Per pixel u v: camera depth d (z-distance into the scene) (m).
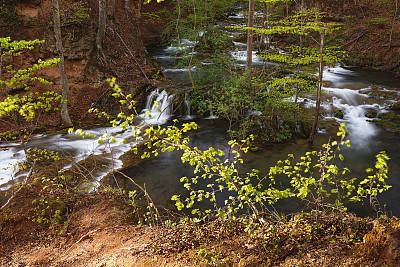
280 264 3.39
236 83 13.38
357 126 13.52
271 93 12.85
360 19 26.31
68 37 15.67
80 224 6.39
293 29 11.02
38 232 6.05
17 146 11.31
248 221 4.82
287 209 7.50
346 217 4.01
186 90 15.90
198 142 12.47
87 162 10.14
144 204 7.73
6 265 4.98
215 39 17.33
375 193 3.53
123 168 9.98
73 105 14.65
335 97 15.95
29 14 15.16
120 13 22.78
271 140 12.30
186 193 8.45
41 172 8.71
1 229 5.94
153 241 5.04
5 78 13.64
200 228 4.92
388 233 3.12
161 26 29.64
